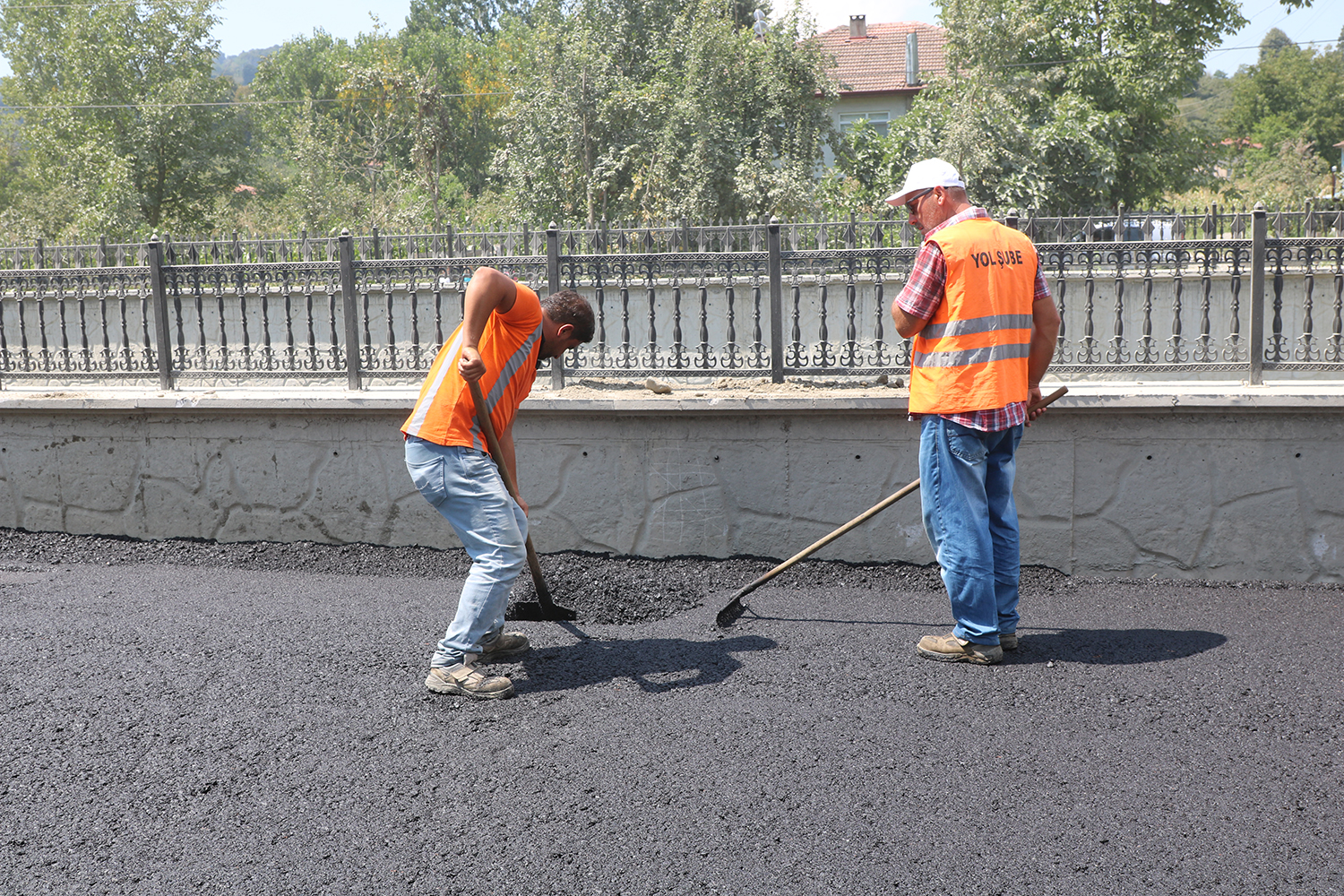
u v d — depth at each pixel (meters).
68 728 3.30
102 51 35.00
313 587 4.98
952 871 2.41
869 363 5.33
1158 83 23.73
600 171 21.20
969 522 3.74
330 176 28.77
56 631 4.29
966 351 3.68
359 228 25.91
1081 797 2.75
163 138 35.12
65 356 6.23
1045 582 4.82
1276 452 4.66
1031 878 2.37
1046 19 23.80
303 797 2.82
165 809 2.77
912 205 3.94
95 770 3.01
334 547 5.56
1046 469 4.87
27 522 5.97
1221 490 4.73
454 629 3.57
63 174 34.81
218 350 6.06
